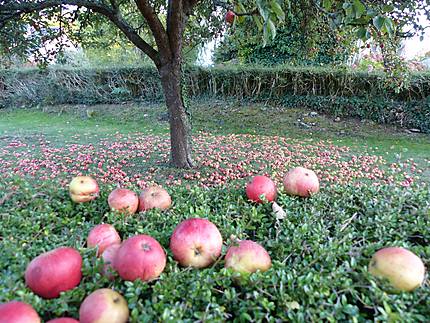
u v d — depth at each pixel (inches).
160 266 36.2
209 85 316.5
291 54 319.6
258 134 240.2
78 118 303.7
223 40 332.5
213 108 297.4
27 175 148.9
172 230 46.5
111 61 383.6
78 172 153.8
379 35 118.1
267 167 160.6
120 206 53.9
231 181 140.5
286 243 44.3
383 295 32.2
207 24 191.5
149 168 157.6
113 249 39.3
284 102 293.7
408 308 32.2
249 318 31.1
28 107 342.6
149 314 31.0
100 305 30.3
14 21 149.7
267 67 305.6
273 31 53.5
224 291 34.6
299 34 201.6
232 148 197.8
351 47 188.7
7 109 340.5
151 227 48.5
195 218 42.9
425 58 329.4
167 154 181.6
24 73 347.6
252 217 50.4
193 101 313.0
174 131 154.2
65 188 65.7
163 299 32.9
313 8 156.7
